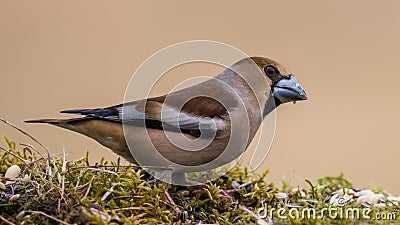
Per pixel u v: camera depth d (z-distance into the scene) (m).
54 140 21.72
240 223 11.77
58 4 29.33
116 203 12.12
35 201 11.26
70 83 26.98
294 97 15.02
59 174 12.22
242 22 31.44
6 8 28.70
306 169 23.44
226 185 14.49
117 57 28.42
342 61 29.66
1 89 26.34
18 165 13.88
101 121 14.16
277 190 13.90
